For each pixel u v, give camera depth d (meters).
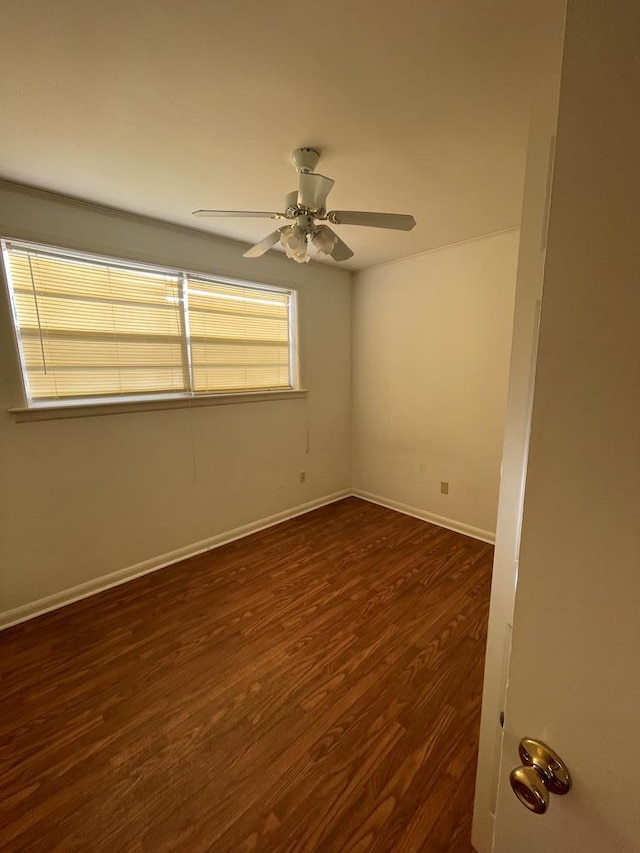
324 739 1.41
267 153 1.63
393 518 3.47
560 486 0.43
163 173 1.79
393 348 3.49
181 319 2.65
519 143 1.56
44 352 2.13
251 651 1.85
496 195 2.04
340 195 2.04
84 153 1.62
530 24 1.02
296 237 1.70
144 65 1.14
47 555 2.19
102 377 2.35
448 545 2.94
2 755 1.36
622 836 0.42
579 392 0.40
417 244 2.91
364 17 1.00
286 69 1.17
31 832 1.13
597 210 0.37
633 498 0.38
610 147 0.35
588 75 0.36
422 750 1.37
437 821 1.15
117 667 1.76
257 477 3.20
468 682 1.66
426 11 0.98
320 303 3.47
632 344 0.36
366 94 1.28
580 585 0.42
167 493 2.66
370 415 3.79
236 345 2.98
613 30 0.34
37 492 2.13
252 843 1.10
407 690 1.62
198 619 2.09
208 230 2.56
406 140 1.54
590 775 0.44
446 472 3.25
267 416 3.21
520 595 0.48
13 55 1.09
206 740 1.41
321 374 3.59
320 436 3.68
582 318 0.39
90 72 1.16
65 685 1.66
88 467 2.30
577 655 0.43
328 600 2.25
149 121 1.41
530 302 0.85
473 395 3.00
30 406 2.11
